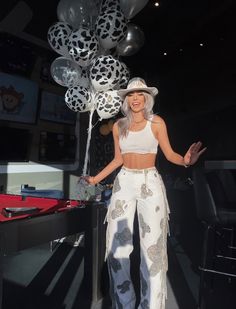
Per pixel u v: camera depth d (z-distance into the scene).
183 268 3.68
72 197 5.73
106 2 3.37
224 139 5.96
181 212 5.46
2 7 4.27
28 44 4.71
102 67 3.16
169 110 7.23
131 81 2.27
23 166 4.86
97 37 3.29
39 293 2.93
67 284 3.13
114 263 2.34
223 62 5.89
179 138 7.00
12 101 4.55
